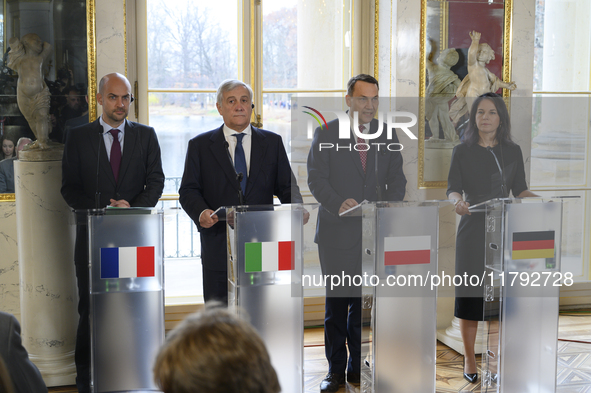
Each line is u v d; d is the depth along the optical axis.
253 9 3.59
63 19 3.08
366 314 2.16
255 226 2.00
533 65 3.61
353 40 3.77
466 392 2.58
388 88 3.52
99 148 2.59
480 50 3.43
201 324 0.73
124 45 3.26
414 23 3.36
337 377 2.69
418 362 2.14
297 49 3.71
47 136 3.11
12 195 3.14
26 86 3.05
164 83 3.53
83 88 3.15
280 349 2.07
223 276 2.47
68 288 2.82
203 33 3.56
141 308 2.10
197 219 2.44
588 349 3.14
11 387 0.85
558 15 3.85
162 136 3.56
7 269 3.18
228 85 2.62
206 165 2.58
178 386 0.68
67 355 2.83
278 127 3.72
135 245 2.07
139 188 2.65
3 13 3.00
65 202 2.78
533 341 2.27
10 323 1.39
